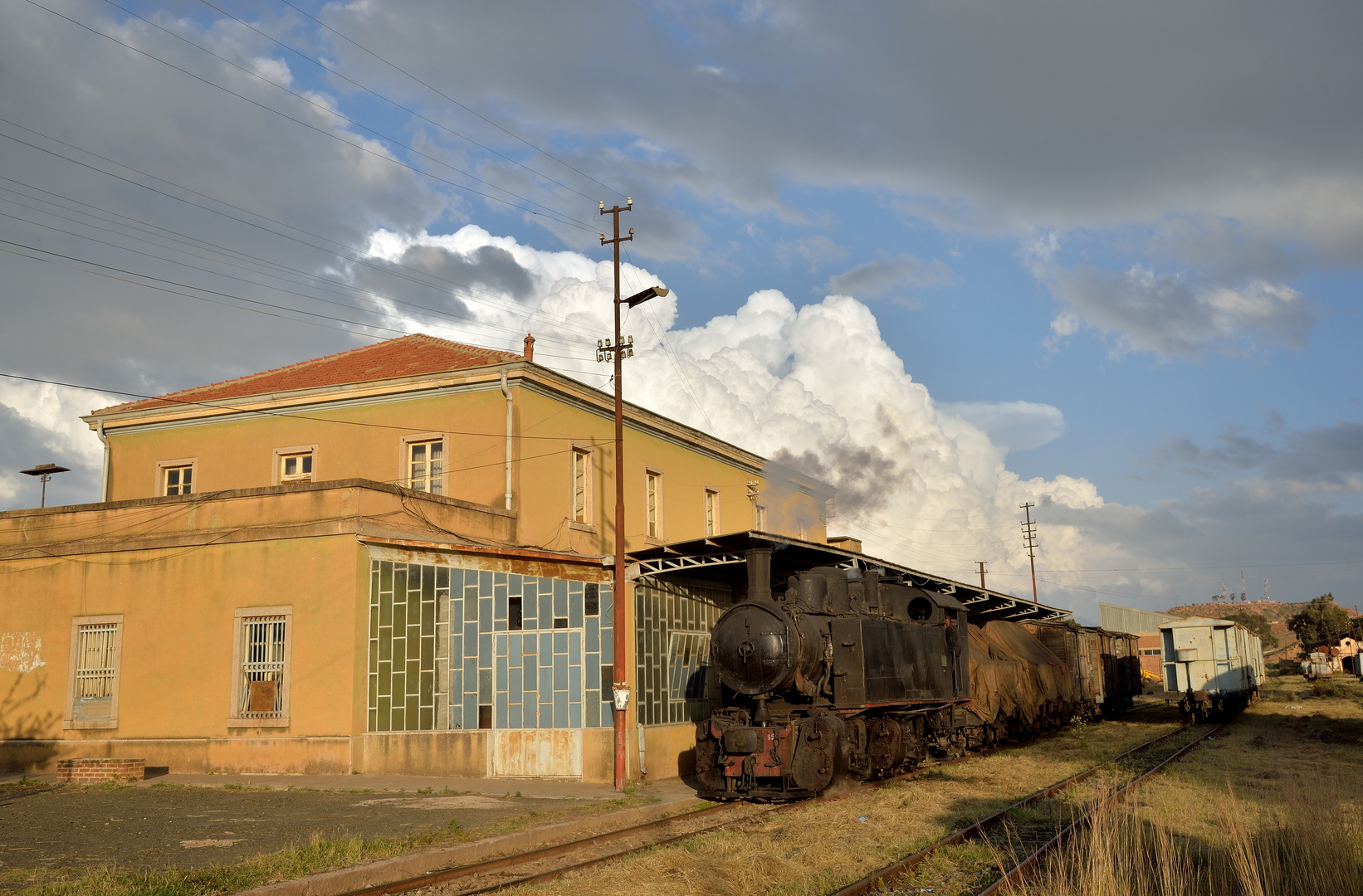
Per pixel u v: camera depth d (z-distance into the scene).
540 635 16.84
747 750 14.33
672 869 9.37
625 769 15.55
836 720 14.59
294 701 17.27
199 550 18.52
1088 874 8.31
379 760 16.92
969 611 24.84
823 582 16.52
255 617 17.89
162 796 14.60
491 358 22.31
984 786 15.34
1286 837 9.34
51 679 19.14
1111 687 34.31
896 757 16.61
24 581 19.77
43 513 20.06
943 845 10.34
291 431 22.97
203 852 10.02
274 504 18.14
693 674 18.73
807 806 13.37
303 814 12.55
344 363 24.94
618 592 16.16
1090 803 12.23
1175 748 21.30
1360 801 11.30
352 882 8.97
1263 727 26.91
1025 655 25.88
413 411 22.05
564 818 12.14
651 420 26.62
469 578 17.27
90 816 12.60
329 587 17.36
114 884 8.45
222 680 17.83
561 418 22.81
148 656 18.52
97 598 19.12
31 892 8.16
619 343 17.22
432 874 9.15
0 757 19.03
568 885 8.75
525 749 16.55
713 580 19.88
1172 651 29.80
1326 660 65.06
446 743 16.83
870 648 16.19
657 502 27.30
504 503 20.92
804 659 15.01
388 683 17.16
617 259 17.64
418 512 18.56
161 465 23.98
